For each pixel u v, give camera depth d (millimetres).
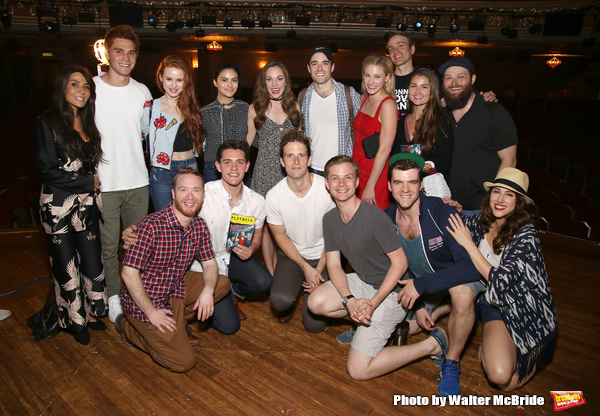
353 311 2242
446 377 2182
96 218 2529
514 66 18094
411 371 2375
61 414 2008
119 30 2461
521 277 2082
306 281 2672
